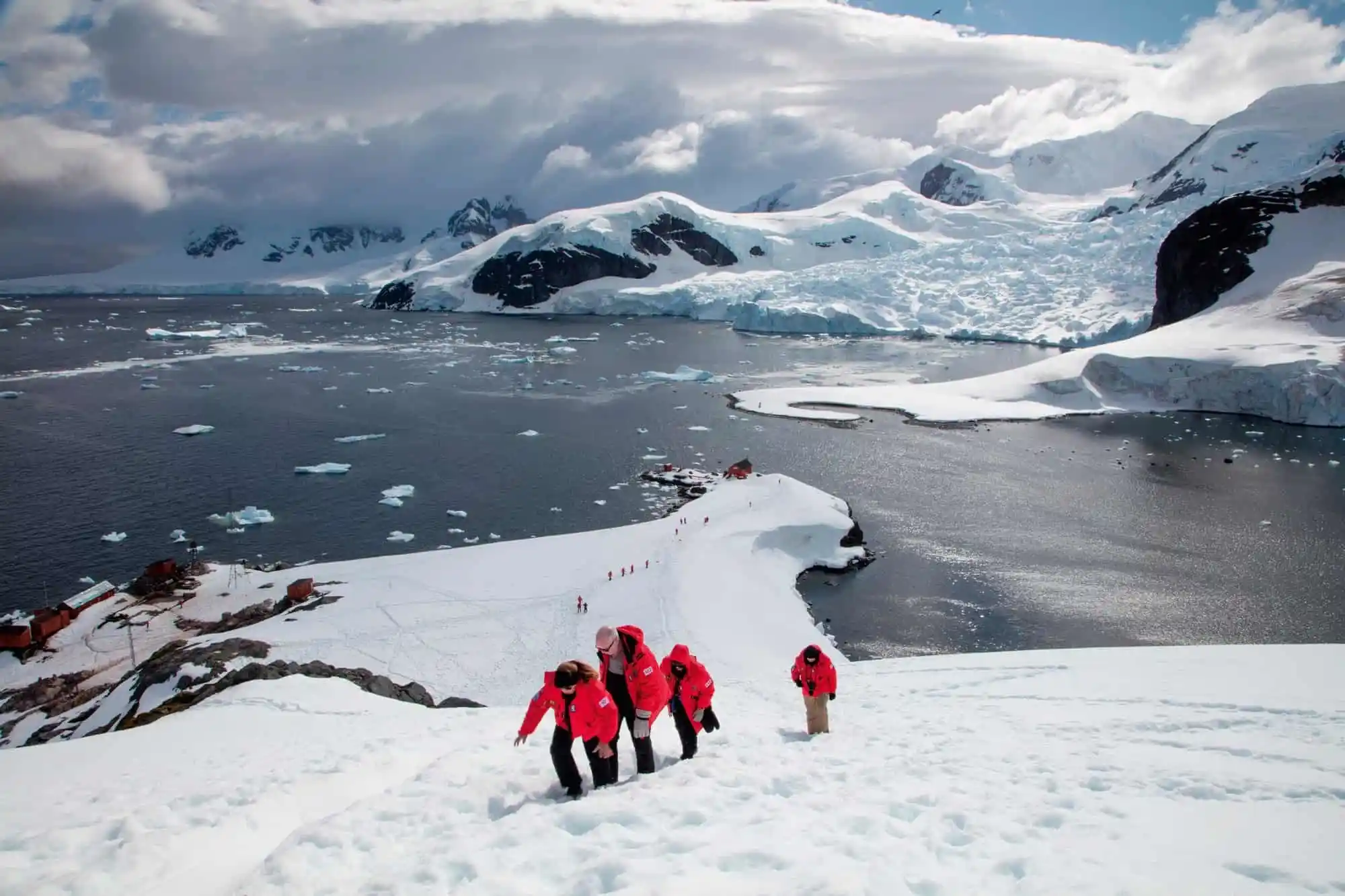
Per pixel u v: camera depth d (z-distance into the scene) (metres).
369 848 8.05
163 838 8.96
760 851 6.91
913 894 6.15
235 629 43.84
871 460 79.12
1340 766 10.05
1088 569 52.06
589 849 7.36
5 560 56.62
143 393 117.88
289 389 120.88
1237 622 44.41
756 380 127.44
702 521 58.16
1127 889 5.93
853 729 14.45
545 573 49.72
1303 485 68.31
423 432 93.31
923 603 47.94
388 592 47.44
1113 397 103.06
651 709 10.30
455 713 21.30
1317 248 117.69
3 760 18.45
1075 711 15.45
